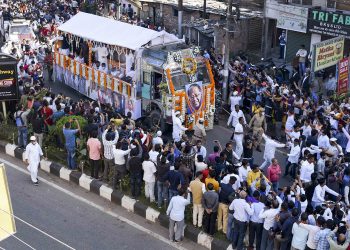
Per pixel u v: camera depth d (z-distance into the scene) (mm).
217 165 14172
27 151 15906
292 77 24234
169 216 13273
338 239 11219
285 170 16922
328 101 20641
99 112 17812
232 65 24422
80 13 24344
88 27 22734
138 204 14703
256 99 20781
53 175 16812
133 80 19797
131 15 34938
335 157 15609
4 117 19391
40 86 20594
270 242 12234
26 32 30562
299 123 17438
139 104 19922
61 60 24406
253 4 32000
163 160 14094
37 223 14164
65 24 23828
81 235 13711
